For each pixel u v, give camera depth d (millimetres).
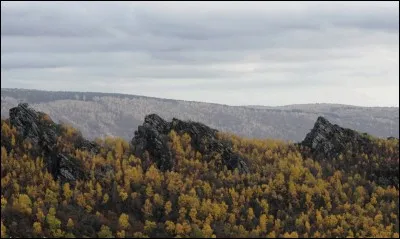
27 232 164625
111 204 195875
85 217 180375
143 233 180375
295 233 191750
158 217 194250
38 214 171625
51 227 168375
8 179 192875
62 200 191250
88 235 171250
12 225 164375
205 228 184500
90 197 193875
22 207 173750
